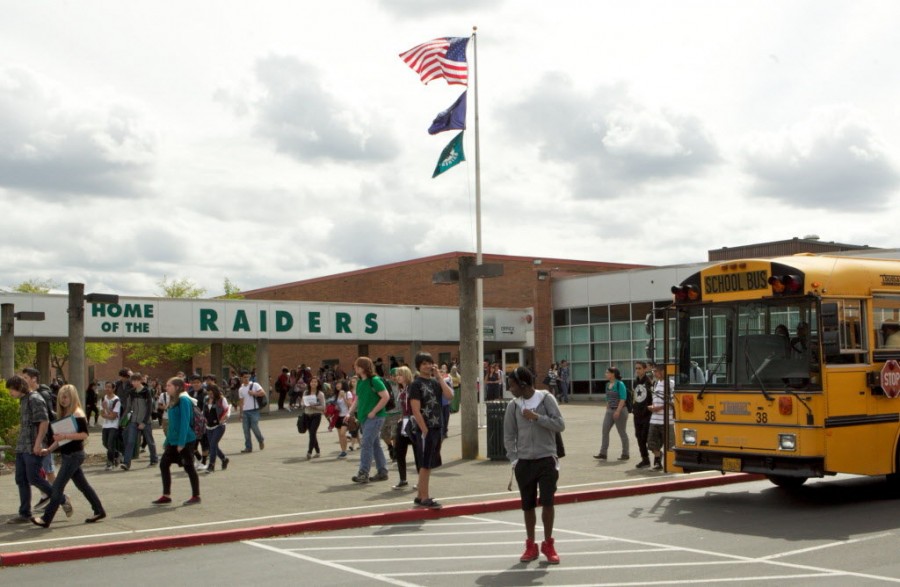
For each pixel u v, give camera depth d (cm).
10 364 2861
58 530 1196
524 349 5000
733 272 1357
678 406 1403
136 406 1930
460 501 1394
